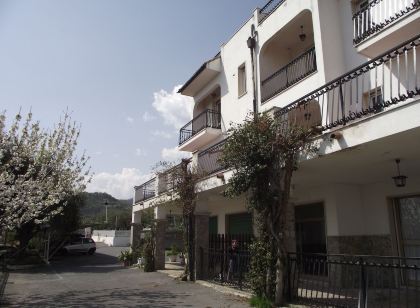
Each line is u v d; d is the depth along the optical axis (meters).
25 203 13.06
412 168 10.01
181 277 14.48
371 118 7.43
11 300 11.06
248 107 16.31
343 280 10.58
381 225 11.91
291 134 9.02
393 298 9.67
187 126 21.61
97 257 30.22
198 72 19.56
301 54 14.48
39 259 24.53
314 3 12.70
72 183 15.41
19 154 13.88
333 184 12.34
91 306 9.98
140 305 10.02
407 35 9.61
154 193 19.58
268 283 9.38
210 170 13.46
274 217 9.30
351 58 12.06
